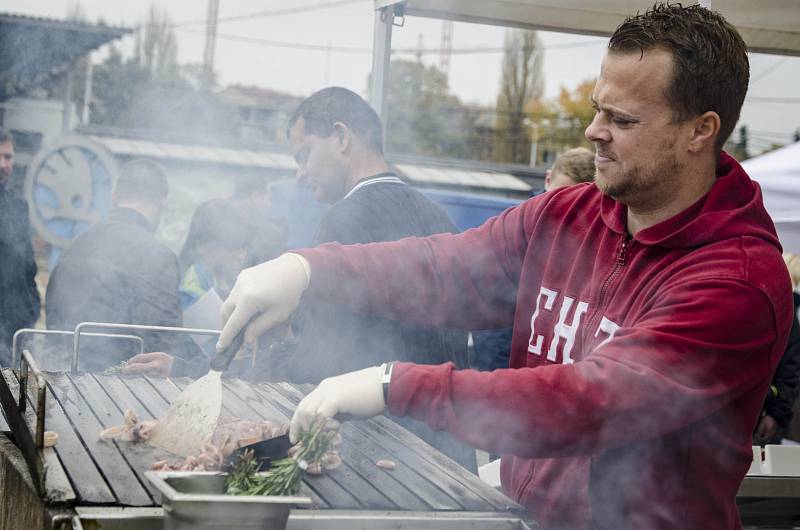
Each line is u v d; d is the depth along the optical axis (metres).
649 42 1.42
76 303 3.22
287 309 1.60
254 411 1.98
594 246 1.65
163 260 3.27
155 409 1.92
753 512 2.62
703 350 1.32
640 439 1.34
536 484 1.63
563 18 3.30
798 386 3.74
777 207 3.90
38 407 1.42
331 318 2.35
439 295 1.81
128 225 3.31
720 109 1.44
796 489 2.57
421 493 1.54
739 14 2.94
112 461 1.52
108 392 2.04
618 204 1.62
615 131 1.46
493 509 1.49
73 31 9.96
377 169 2.63
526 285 1.78
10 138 4.30
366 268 1.74
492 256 1.87
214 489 1.28
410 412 1.32
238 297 1.55
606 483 1.48
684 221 1.48
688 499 1.47
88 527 1.24
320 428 1.30
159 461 1.52
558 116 21.70
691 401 1.32
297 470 1.28
